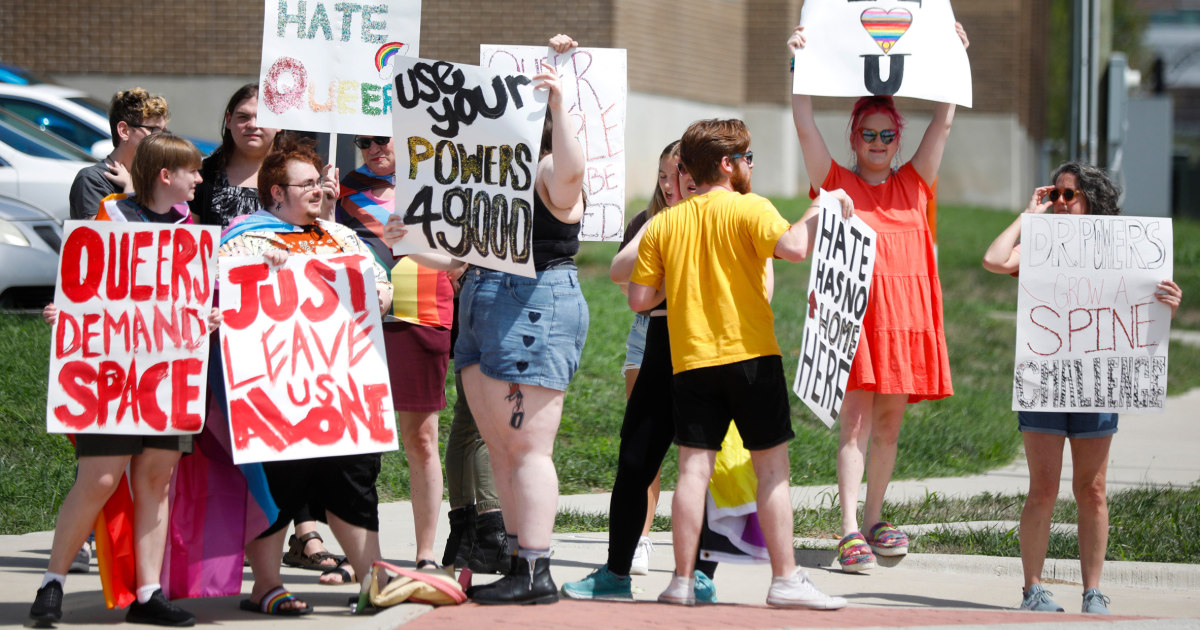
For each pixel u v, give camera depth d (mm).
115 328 10297
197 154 11469
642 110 48438
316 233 11242
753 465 11422
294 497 11039
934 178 14672
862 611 11055
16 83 31500
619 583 11633
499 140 10758
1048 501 12242
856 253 11461
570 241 11117
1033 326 12305
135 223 10352
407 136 10859
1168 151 51312
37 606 10234
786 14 57188
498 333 10812
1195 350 36281
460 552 13062
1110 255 12352
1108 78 32906
